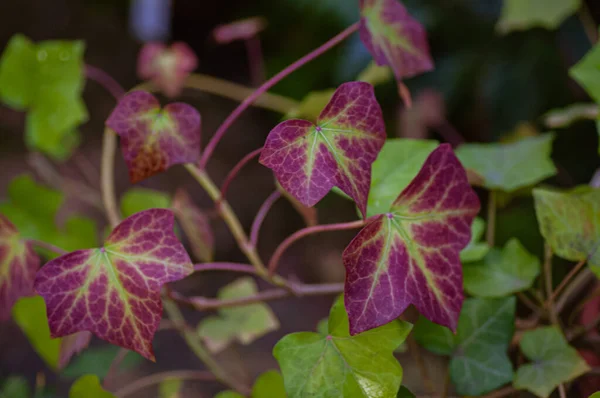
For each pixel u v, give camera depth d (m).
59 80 0.59
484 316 0.47
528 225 0.80
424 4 1.28
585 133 1.10
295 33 1.57
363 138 0.43
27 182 0.55
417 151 0.48
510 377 0.46
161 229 0.43
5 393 0.73
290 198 0.50
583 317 0.52
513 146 0.52
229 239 1.45
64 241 0.56
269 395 0.47
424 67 0.50
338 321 0.43
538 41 1.18
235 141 1.85
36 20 2.37
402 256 0.42
